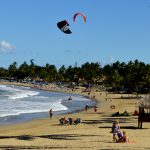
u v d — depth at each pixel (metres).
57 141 35.38
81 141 34.81
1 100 103.19
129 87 164.50
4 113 71.31
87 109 86.69
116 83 191.50
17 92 151.12
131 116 64.88
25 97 123.81
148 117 45.81
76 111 80.94
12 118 64.75
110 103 108.19
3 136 42.94
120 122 53.97
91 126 50.09
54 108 86.12
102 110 82.19
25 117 66.81
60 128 49.34
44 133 44.03
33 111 76.94
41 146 32.12
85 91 174.12
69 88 196.88
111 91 173.50
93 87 199.88
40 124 57.28
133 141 34.12
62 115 71.69
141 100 46.25
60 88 196.25
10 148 31.33
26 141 36.09
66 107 91.38
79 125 51.97
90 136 38.81
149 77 155.00
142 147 30.58
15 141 36.12
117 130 34.31
